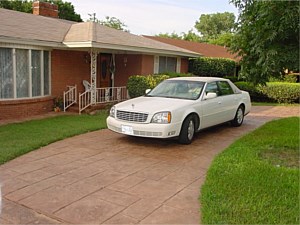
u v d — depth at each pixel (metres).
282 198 4.02
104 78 15.17
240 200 3.96
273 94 17.17
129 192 4.45
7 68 10.20
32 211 3.85
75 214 3.78
